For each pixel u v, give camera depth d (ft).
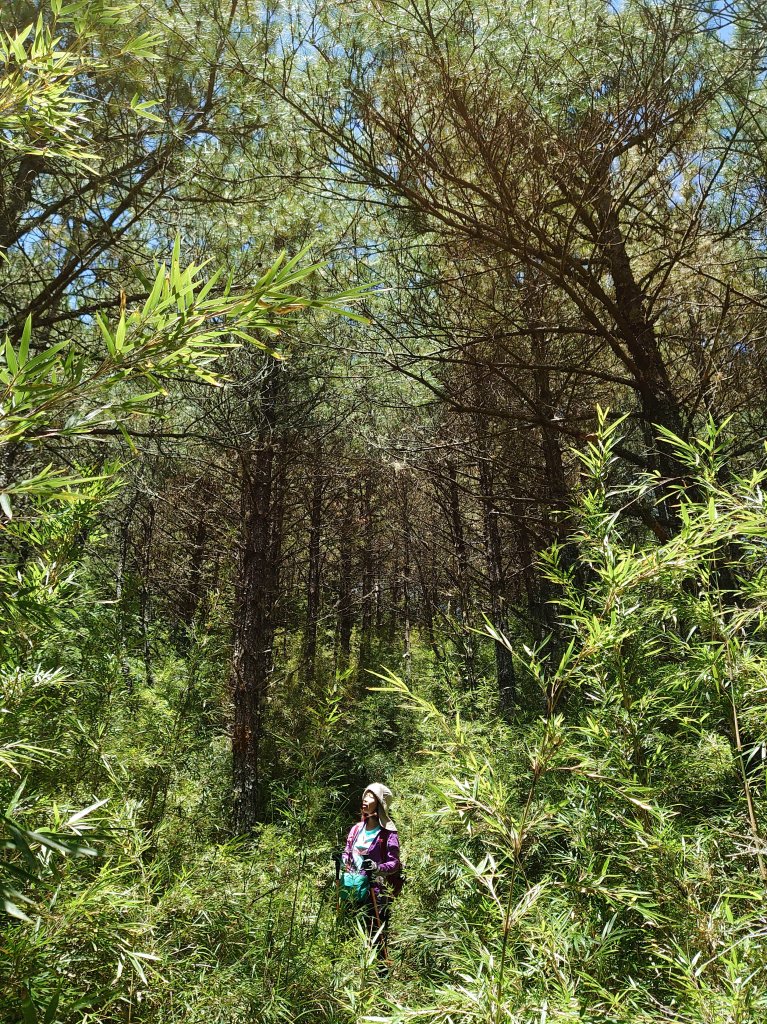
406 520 41.22
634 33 14.23
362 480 43.86
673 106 13.79
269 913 7.57
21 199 14.35
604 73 13.71
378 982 6.53
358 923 7.44
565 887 4.50
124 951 4.43
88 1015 4.10
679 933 4.23
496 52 13.55
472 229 14.87
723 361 15.16
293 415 25.66
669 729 6.38
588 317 15.48
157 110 14.35
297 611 43.96
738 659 4.74
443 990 3.96
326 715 9.43
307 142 15.64
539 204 14.11
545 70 13.60
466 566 32.24
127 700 9.71
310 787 9.39
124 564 29.55
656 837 4.45
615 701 5.16
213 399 22.18
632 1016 3.75
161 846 8.18
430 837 11.70
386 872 12.12
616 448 15.92
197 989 5.75
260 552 28.04
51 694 6.13
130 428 16.71
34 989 3.59
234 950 6.88
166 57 13.88
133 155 15.33
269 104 14.87
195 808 10.48
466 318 17.33
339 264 17.25
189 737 10.64
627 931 4.46
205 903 6.48
